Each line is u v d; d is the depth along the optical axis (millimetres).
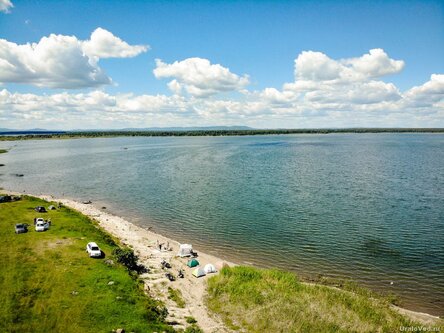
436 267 48938
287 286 40938
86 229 60000
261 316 34781
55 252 48469
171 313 35844
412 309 38625
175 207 83312
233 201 87188
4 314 33000
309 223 68438
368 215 73000
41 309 34000
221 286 41312
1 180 124125
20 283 39031
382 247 56031
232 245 58125
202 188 104438
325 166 146500
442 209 76562
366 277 46312
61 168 154375
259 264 50562
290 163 157875
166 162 171375
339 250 55125
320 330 32438
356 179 114438
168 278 44000
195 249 56500
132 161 178750
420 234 61375
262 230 65000
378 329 32938
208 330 32906
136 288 39688
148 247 55938
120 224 69125
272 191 97625
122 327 31641
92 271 42594
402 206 79562
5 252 48094
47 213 70125
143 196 96312
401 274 47031
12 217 66188
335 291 40406
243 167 147000
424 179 112250
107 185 113375
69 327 31359
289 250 55531
